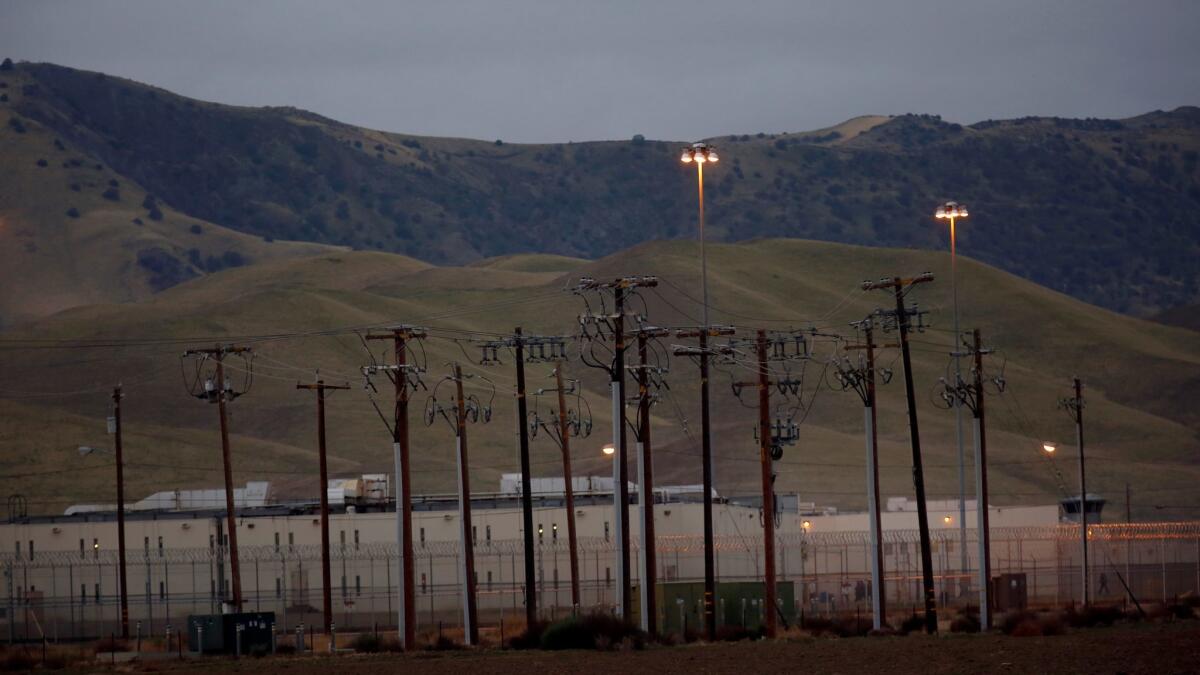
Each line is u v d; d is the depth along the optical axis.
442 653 199.12
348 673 171.88
